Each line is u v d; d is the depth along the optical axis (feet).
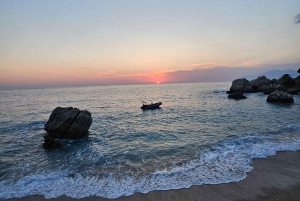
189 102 172.04
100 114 119.65
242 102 150.41
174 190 30.66
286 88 191.21
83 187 32.73
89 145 58.49
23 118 106.32
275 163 39.11
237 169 37.11
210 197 28.58
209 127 74.43
